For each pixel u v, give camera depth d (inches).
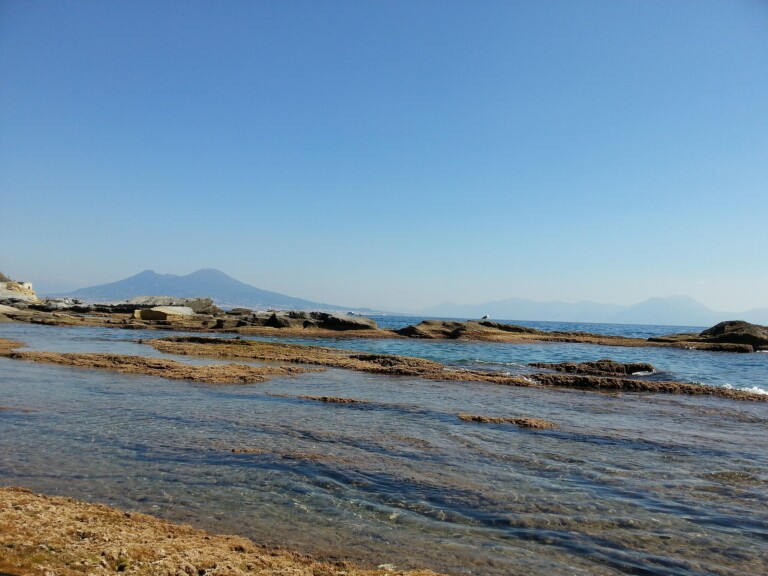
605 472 378.9
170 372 826.2
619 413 631.2
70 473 334.3
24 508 254.7
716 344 1807.3
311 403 623.5
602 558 243.3
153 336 1843.0
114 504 285.3
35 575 183.9
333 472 357.4
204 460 374.9
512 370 1051.9
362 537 257.8
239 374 832.9
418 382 852.6
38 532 224.2
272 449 409.1
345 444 434.0
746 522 289.7
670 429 540.7
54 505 265.9
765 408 690.8
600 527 278.5
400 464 382.0
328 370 980.6
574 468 387.2
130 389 671.8
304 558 229.6
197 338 1473.9
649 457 424.2
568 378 883.4
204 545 231.1
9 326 2230.6
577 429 526.3
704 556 247.6
